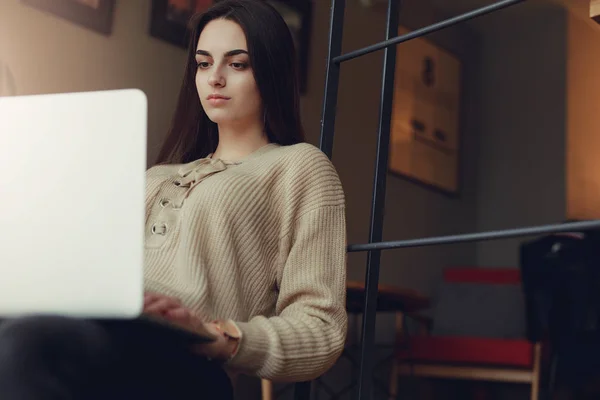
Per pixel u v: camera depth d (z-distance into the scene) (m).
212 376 1.13
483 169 6.27
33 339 0.85
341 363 4.75
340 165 5.07
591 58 6.30
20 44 3.38
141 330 0.99
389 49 1.43
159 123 3.95
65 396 0.86
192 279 1.30
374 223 1.38
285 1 4.75
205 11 1.59
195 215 1.35
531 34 6.23
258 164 1.45
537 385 4.08
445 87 6.00
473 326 4.70
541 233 1.06
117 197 0.95
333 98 1.51
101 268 0.94
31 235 0.96
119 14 3.80
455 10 6.09
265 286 1.38
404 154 5.52
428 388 5.34
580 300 3.62
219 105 1.54
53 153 0.97
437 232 5.79
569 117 6.00
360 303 3.72
